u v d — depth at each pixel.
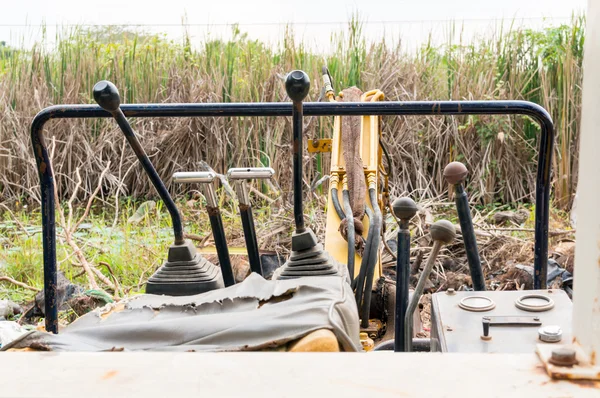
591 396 0.63
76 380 0.68
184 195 7.79
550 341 1.25
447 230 1.42
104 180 8.09
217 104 2.04
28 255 5.32
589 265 0.69
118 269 5.11
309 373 0.68
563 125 6.81
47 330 2.06
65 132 8.15
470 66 7.99
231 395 0.64
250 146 7.74
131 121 8.04
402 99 7.80
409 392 0.64
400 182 7.63
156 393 0.65
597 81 0.68
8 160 8.13
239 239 5.72
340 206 3.06
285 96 7.80
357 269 2.95
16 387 0.66
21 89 8.34
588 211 0.70
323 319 1.49
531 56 7.87
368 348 2.39
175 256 2.04
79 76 8.47
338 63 8.18
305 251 1.95
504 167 7.46
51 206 2.07
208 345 1.49
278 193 6.60
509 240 5.39
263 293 1.74
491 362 0.70
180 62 8.59
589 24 0.71
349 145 3.14
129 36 9.22
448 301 1.60
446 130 7.48
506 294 1.63
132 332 1.56
